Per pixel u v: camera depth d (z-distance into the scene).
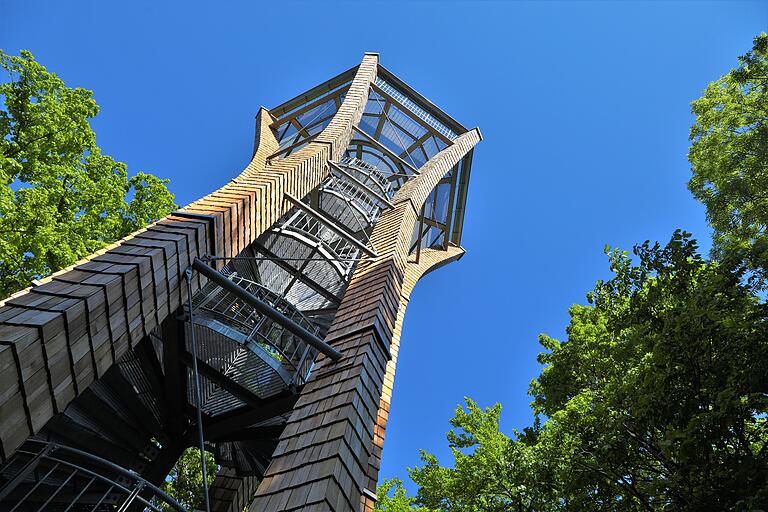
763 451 6.48
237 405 10.01
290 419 6.98
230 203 8.89
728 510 6.04
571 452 8.90
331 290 12.80
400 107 18.98
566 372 11.98
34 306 5.12
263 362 8.90
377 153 18.14
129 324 6.09
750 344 6.53
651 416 7.09
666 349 7.01
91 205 14.09
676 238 8.11
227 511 11.66
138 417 9.31
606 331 11.33
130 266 6.23
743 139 12.24
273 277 12.70
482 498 10.54
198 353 9.21
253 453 11.52
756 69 12.65
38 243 11.48
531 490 9.66
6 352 4.38
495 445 12.52
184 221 7.96
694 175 13.21
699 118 13.74
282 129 18.16
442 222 18.66
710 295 7.04
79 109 14.48
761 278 7.23
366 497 8.12
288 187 10.84
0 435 4.24
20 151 13.18
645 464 8.19
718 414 6.16
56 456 7.97
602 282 10.71
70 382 5.12
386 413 9.77
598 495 8.40
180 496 17.28
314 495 5.25
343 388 6.93
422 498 15.12
